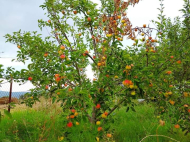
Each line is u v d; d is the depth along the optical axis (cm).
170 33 529
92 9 478
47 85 387
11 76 338
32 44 431
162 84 361
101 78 345
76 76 360
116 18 354
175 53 362
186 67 473
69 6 472
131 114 615
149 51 387
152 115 575
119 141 396
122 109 688
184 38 454
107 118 377
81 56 364
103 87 345
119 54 311
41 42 431
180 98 346
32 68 366
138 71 296
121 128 461
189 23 440
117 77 347
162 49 402
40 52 413
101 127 316
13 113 622
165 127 450
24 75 351
